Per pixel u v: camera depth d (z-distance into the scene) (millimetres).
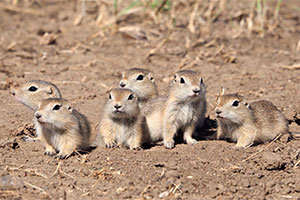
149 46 22297
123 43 22734
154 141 13992
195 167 11156
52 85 13742
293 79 18578
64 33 23891
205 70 19547
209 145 12922
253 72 19406
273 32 24375
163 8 25125
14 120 14523
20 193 9992
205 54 21156
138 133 13266
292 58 21141
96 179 10680
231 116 12695
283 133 13453
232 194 10094
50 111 11766
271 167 11188
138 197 9812
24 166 11273
